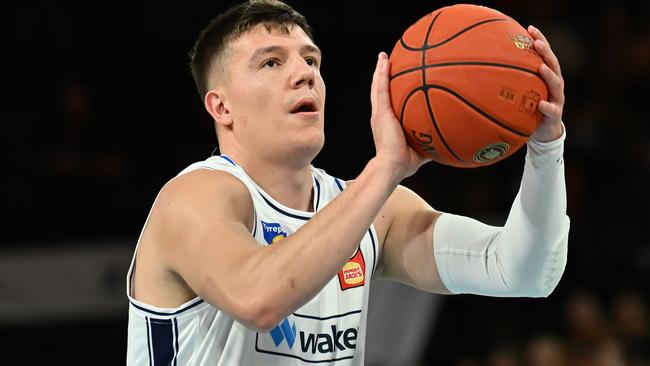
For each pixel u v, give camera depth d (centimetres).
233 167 870
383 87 797
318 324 865
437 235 941
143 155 2597
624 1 3100
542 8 3027
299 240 716
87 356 2262
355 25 3011
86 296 2155
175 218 789
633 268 2509
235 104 879
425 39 789
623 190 2631
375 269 960
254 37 871
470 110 759
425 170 2623
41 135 2572
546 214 847
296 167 881
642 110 2962
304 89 857
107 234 2330
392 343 1997
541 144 811
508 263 882
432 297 2028
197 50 928
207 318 832
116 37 2838
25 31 2764
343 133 2833
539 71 771
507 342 2405
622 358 2139
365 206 738
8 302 2100
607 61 3019
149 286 836
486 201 2541
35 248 2150
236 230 759
